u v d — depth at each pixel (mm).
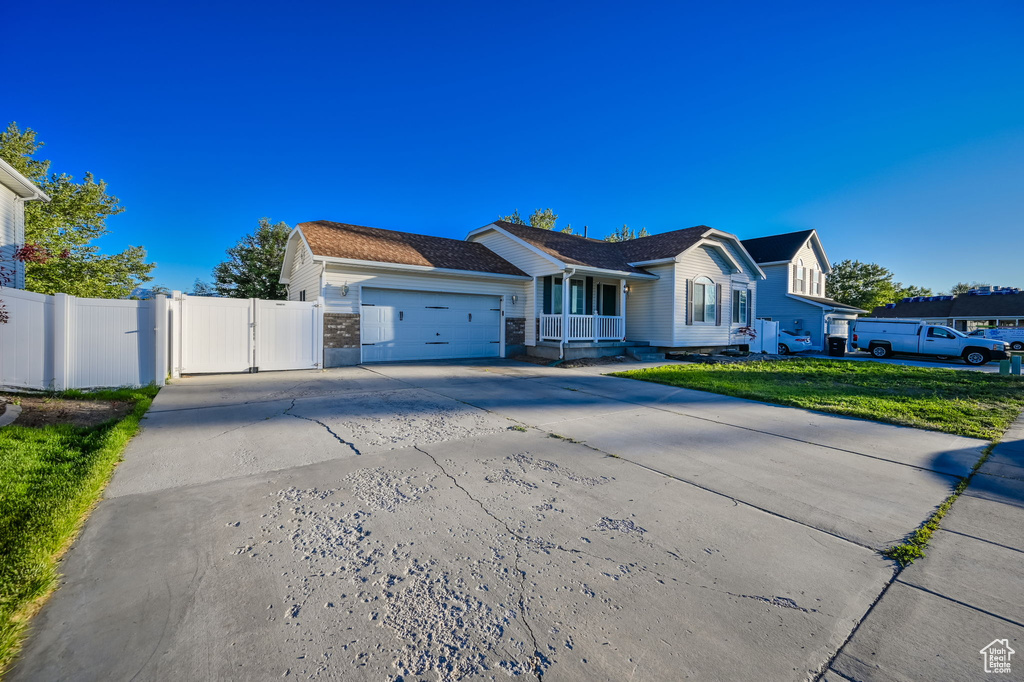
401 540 3246
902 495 4199
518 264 17203
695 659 2184
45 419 5977
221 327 11039
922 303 37625
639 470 4801
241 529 3361
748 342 20453
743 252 19812
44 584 2607
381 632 2336
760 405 8305
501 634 2338
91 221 19188
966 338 19219
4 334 7477
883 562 3068
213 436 5715
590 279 17828
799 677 2078
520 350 16906
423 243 16516
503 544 3225
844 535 3436
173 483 4215
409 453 5199
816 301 26844
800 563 3045
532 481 4426
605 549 3186
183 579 2738
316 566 2904
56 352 7902
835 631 2389
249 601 2549
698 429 6539
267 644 2232
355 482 4305
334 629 2350
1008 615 2520
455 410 7387
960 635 2357
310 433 5910
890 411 7648
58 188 18547
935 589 2766
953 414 7461
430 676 2061
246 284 29859
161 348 9062
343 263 12633
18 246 11336
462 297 15461
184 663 2102
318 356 12305
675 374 11938
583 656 2195
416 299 14422
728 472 4777
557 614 2494
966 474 4762
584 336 15914
